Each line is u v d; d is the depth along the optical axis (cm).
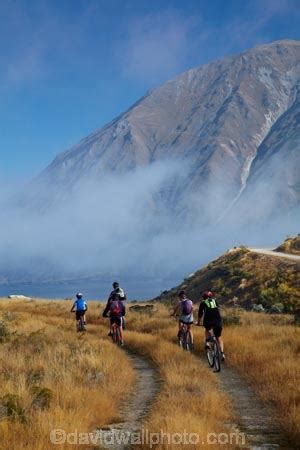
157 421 801
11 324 2381
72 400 918
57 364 1246
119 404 1013
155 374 1365
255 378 1214
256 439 766
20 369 1226
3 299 5109
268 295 5019
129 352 1848
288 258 6228
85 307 2456
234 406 989
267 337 1919
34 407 860
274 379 1149
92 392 1002
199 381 1148
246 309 5156
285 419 845
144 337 2044
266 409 955
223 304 5638
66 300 4822
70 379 1080
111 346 1786
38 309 3862
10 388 959
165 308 3700
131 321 2800
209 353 1446
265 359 1386
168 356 1563
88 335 2192
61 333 2128
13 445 671
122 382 1181
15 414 781
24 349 1547
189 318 1759
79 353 1443
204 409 888
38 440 689
